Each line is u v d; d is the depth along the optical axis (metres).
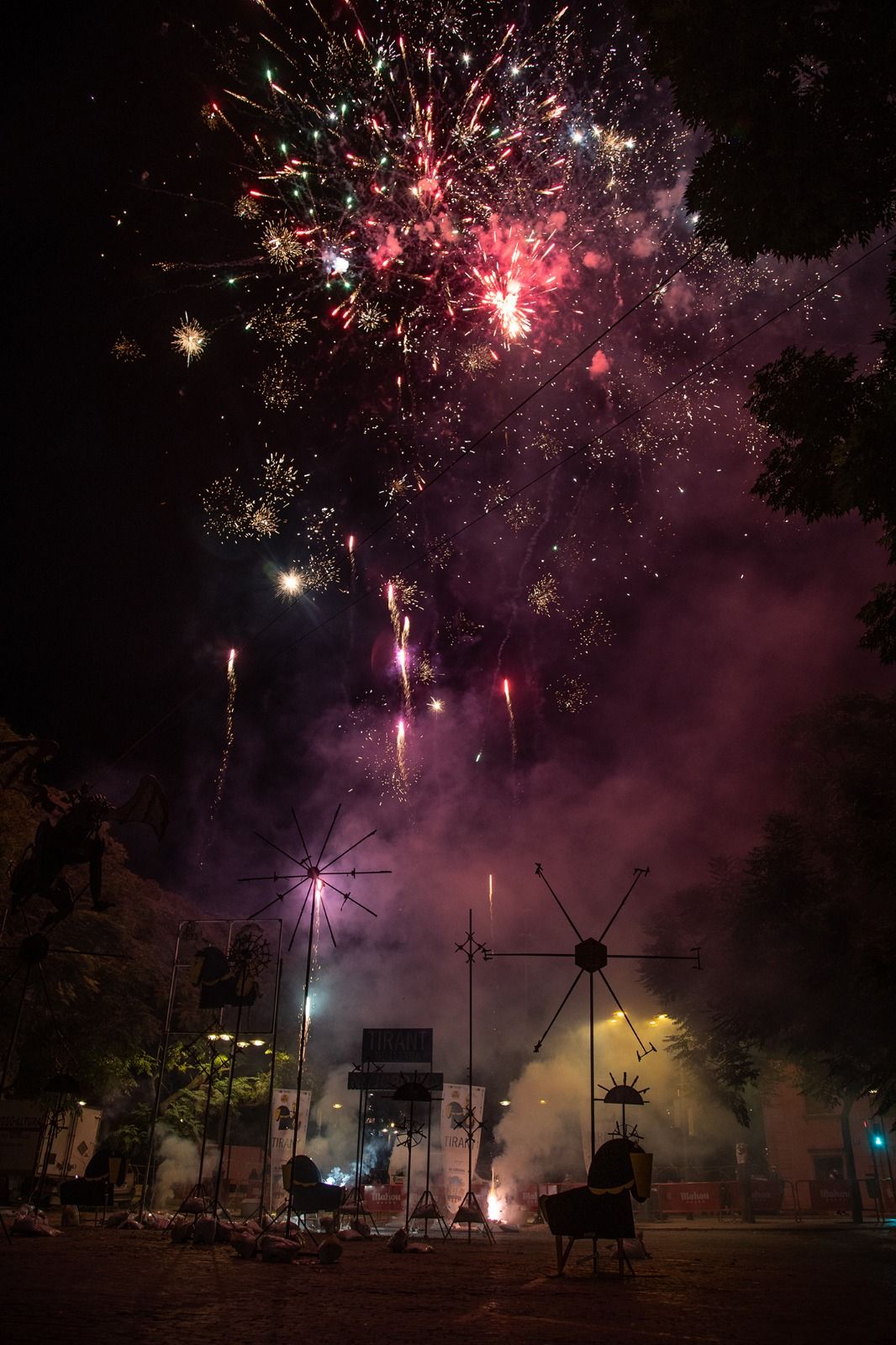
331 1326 6.71
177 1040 34.47
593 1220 11.32
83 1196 19.44
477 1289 9.68
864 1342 6.29
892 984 18.95
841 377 10.05
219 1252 13.67
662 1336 6.52
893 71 8.15
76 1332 6.07
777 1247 18.03
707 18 8.28
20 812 25.95
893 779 24.34
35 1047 28.80
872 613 11.09
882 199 8.62
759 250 9.14
